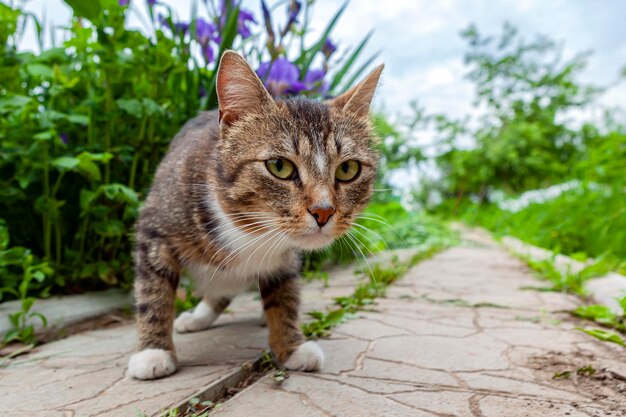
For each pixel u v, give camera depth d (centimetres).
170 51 43
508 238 100
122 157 41
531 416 19
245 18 48
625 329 31
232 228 27
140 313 26
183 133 34
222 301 34
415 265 65
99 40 41
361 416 18
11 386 23
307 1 50
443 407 19
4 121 38
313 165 25
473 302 40
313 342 26
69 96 43
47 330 33
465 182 214
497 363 25
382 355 26
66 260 41
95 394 21
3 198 38
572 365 25
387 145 153
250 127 26
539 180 192
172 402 20
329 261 62
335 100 29
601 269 46
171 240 26
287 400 20
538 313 36
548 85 212
